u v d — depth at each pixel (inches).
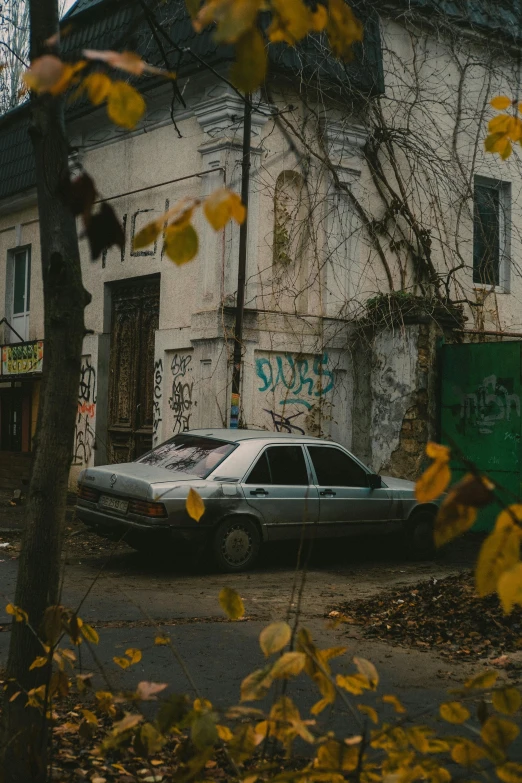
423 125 613.3
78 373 138.9
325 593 361.1
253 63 56.6
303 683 226.5
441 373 558.9
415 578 402.6
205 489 395.5
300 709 203.8
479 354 539.8
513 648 270.8
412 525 457.7
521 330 661.9
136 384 629.9
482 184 654.5
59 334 136.5
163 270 594.2
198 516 121.9
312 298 576.7
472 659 259.1
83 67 59.9
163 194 593.0
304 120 565.6
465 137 633.6
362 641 279.3
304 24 61.1
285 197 571.2
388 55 595.5
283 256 567.8
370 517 444.1
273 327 555.8
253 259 549.6
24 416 773.3
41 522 136.4
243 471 410.6
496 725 83.9
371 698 216.1
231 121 541.6
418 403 552.7
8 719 137.0
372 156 596.1
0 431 813.2
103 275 653.9
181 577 388.5
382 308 566.3
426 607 318.0
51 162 137.4
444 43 621.9
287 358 562.9
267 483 416.2
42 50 133.0
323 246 578.6
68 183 70.7
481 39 635.5
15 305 792.9
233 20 53.5
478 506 66.6
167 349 585.9
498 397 529.3
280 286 563.2
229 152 544.4
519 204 660.7
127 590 353.7
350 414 586.9
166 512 385.7
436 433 556.4
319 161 573.6
